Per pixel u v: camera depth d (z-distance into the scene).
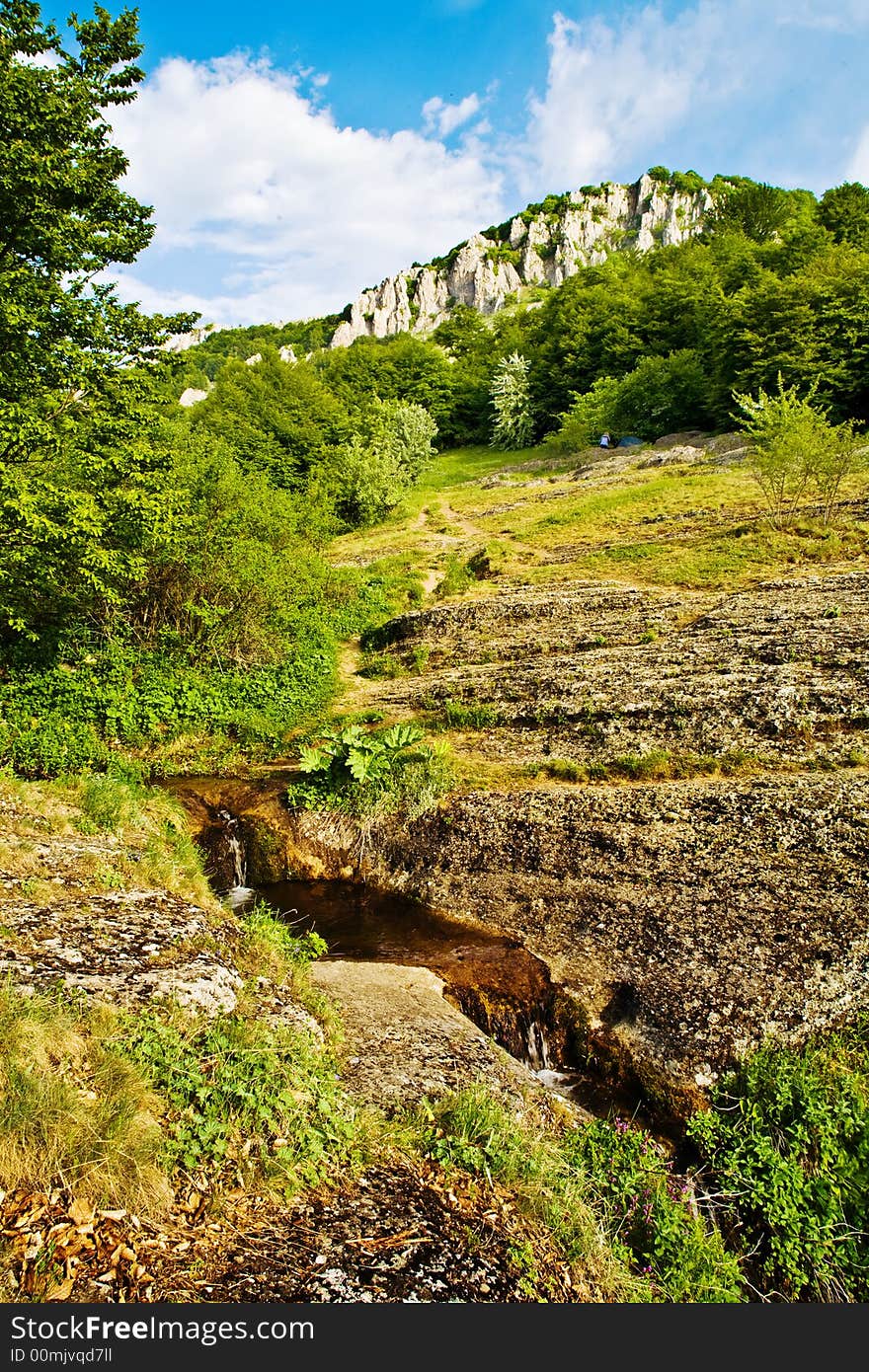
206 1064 4.60
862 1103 5.76
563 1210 4.55
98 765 12.62
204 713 14.66
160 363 13.22
